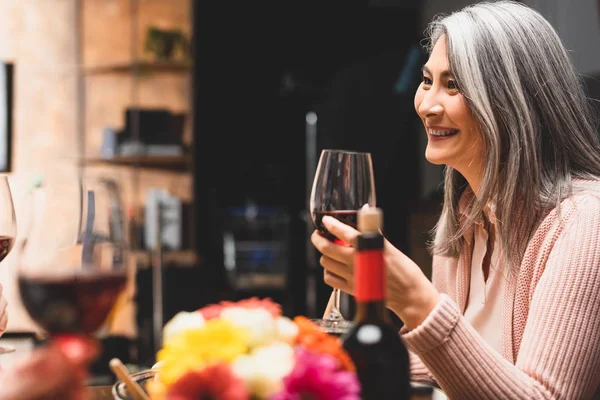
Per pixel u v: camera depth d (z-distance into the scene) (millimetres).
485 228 1344
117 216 669
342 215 903
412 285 888
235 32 5570
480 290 1341
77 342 616
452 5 4723
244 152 5527
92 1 4066
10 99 3898
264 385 561
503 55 1209
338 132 5562
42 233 646
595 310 1049
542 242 1168
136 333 3361
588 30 3100
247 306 695
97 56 4078
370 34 5523
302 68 5594
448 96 1248
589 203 1135
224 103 5562
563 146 1232
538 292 1085
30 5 3984
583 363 1017
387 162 5305
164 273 3541
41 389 543
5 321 1235
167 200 4020
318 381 555
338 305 1018
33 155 3961
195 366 560
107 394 936
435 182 4887
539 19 1264
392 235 5133
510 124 1205
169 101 4164
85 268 636
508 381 923
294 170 5617
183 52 4168
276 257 5215
